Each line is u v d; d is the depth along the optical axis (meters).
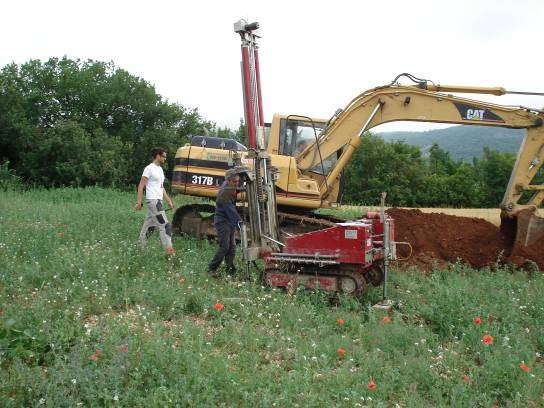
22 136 22.67
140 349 4.78
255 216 8.04
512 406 4.44
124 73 26.20
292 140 11.20
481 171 47.12
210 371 4.57
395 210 11.64
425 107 10.50
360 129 10.67
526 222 9.91
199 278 7.45
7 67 24.48
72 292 6.34
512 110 10.30
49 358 4.71
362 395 4.50
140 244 8.71
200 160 10.93
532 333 6.20
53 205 14.44
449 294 6.97
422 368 4.97
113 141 23.70
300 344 5.45
